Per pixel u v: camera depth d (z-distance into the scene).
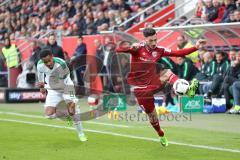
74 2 68.06
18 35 72.25
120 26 55.66
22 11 76.75
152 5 57.91
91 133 32.22
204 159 23.94
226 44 46.38
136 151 26.19
